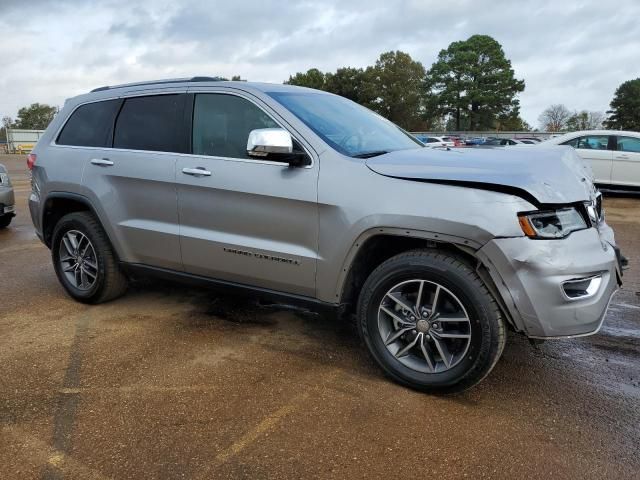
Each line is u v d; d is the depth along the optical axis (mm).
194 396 3033
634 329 4121
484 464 2441
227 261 3623
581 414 2875
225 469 2398
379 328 3135
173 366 3414
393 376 3141
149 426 2734
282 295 3490
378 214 2949
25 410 2885
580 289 2775
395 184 2949
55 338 3857
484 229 2686
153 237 3973
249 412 2867
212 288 3865
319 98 3938
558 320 2709
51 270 5758
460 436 2658
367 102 71750
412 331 3049
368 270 3348
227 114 3670
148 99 4117
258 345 3748
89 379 3234
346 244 3090
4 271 5715
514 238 2666
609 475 2367
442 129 84250
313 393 3072
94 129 4422
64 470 2391
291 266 3344
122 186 4102
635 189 12016
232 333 3967
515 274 2682
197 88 3861
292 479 2334
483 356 2820
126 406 2924
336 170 3150
